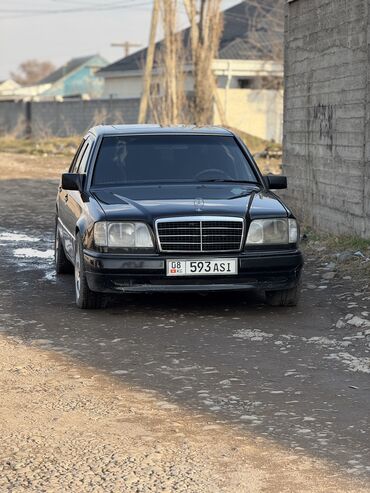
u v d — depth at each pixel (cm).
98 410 650
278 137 4550
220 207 924
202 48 3741
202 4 3747
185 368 754
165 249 907
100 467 545
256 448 575
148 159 1036
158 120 3800
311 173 1480
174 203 934
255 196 972
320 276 1131
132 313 955
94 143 1058
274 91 4534
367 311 945
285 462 551
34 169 3241
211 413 643
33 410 650
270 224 923
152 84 4134
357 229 1303
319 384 709
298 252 934
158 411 647
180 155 1043
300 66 1514
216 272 908
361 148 1280
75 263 1001
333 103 1376
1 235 1582
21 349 816
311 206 1488
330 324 899
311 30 1458
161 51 3819
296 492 507
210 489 512
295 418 631
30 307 992
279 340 841
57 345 829
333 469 540
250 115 4519
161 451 570
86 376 734
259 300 1012
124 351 808
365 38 1257
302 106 1512
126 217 909
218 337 853
